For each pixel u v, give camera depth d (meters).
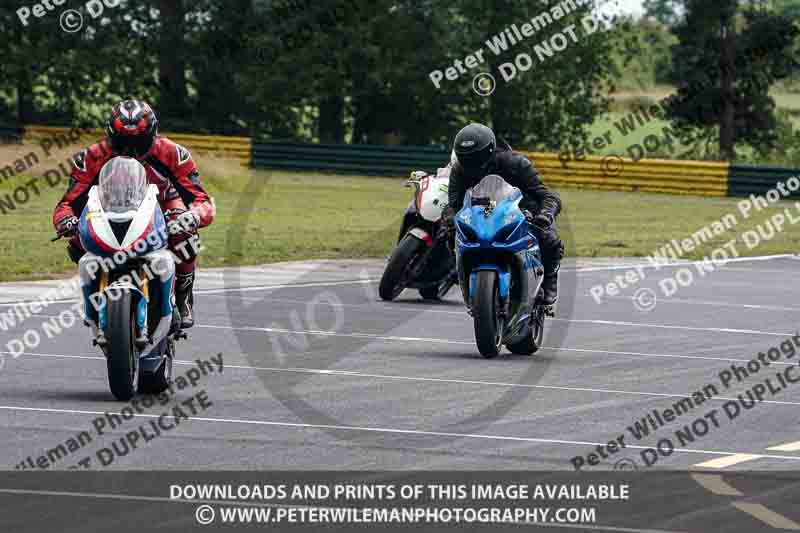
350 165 163.00
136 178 35.72
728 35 175.75
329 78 177.62
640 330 54.81
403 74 175.88
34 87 185.50
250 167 163.62
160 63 181.88
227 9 179.50
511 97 178.88
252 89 178.62
